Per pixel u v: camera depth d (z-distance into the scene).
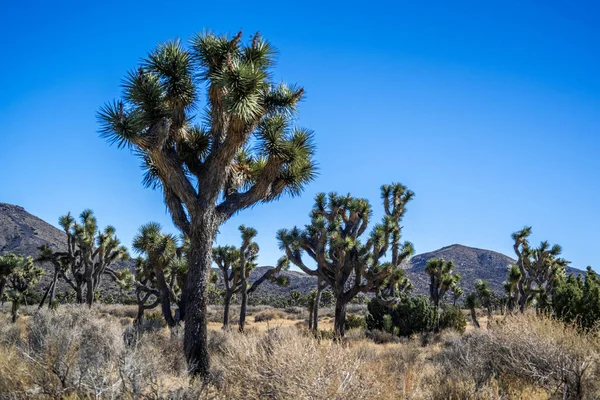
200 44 9.06
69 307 14.75
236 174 10.38
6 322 14.48
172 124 9.09
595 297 11.82
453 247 176.00
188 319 8.14
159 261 14.29
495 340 7.20
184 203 8.74
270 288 88.50
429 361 10.31
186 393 4.63
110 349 5.78
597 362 6.37
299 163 9.70
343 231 19.70
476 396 5.52
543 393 5.67
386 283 19.47
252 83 8.45
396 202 22.66
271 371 4.87
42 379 4.70
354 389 4.50
